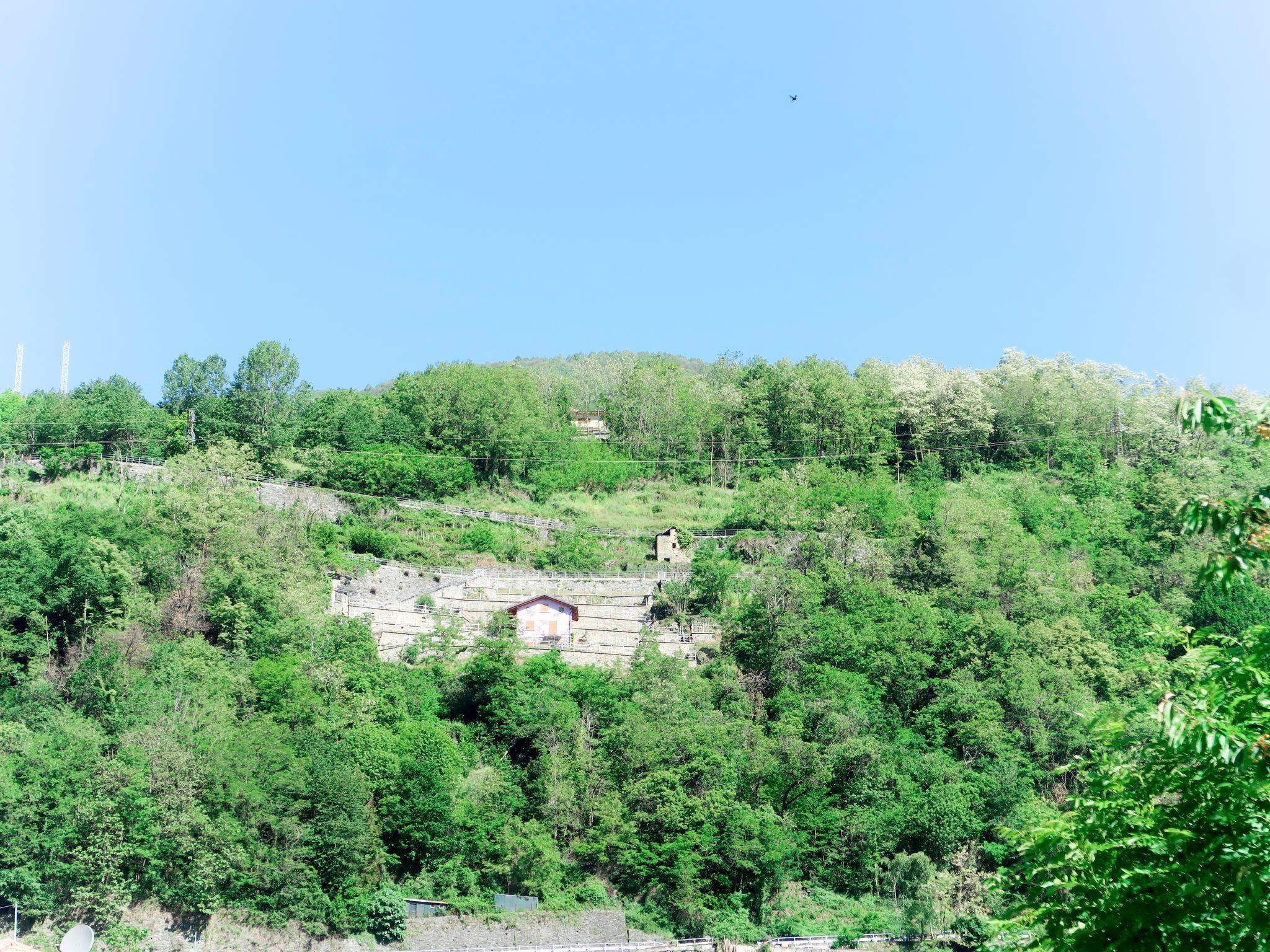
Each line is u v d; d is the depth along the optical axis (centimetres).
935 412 18438
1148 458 16800
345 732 8475
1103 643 10625
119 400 15012
